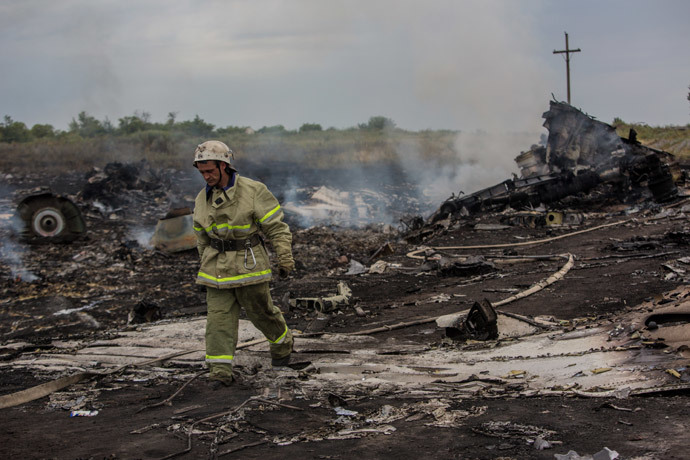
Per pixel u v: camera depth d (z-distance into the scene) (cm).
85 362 604
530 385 421
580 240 1491
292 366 527
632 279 897
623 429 303
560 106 2288
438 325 670
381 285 1166
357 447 300
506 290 931
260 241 476
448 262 1216
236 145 4372
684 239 1251
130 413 386
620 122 4778
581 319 680
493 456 278
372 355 591
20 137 5541
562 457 266
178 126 6216
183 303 1171
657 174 2022
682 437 281
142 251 1700
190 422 355
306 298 935
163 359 599
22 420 373
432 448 294
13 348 727
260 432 334
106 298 1206
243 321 771
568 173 2148
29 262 1576
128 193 2527
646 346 473
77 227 1875
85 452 301
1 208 2277
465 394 405
